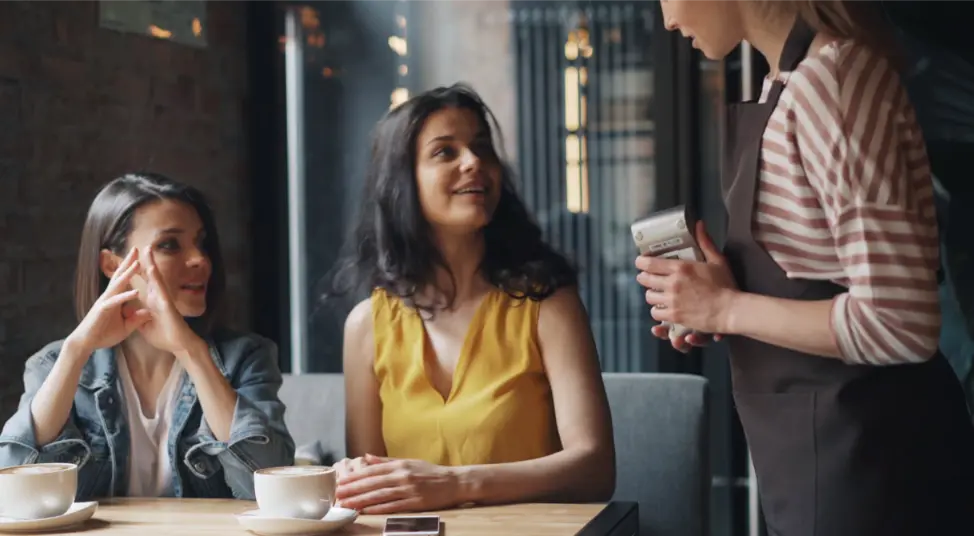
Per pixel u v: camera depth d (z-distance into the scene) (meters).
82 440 1.89
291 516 1.53
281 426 2.01
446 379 2.12
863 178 1.46
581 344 2.10
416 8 3.78
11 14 2.84
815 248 1.54
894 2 3.14
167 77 3.43
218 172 3.66
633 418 2.42
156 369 2.00
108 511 1.71
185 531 1.56
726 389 3.52
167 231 2.02
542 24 3.70
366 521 1.63
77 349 1.87
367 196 2.25
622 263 3.69
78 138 3.07
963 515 1.57
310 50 3.82
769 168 1.57
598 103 3.67
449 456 2.06
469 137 2.15
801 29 1.57
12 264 2.82
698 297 1.60
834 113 1.48
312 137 3.84
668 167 3.56
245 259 3.79
